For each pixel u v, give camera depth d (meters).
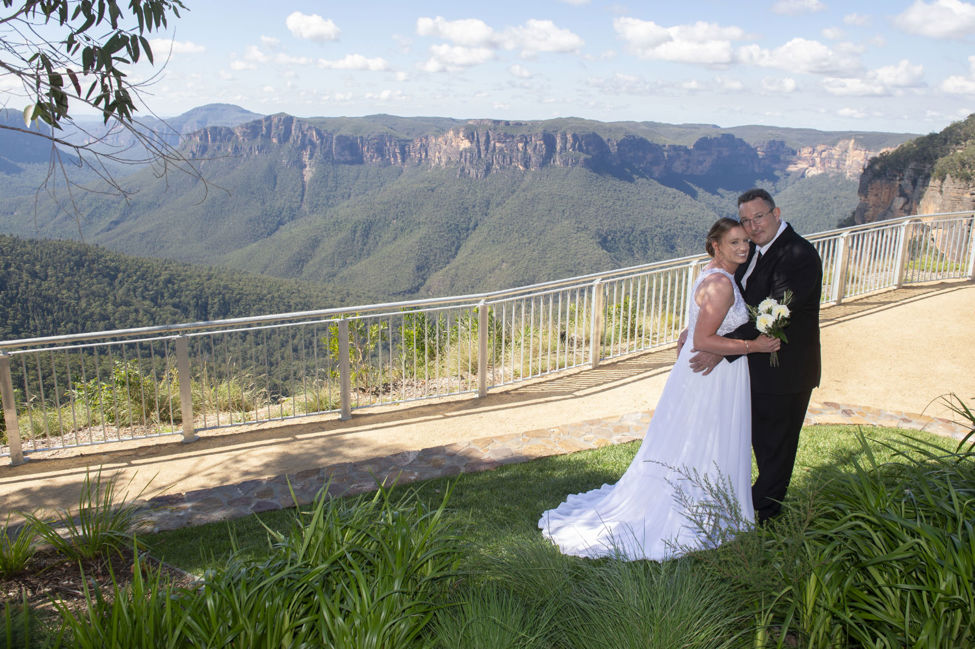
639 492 3.81
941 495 2.98
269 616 2.43
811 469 4.42
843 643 2.52
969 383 6.99
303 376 6.91
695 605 2.62
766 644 2.58
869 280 11.14
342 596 2.77
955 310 9.81
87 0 3.46
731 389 3.56
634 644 2.48
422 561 2.86
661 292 9.09
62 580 3.60
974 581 2.40
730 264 3.41
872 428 5.62
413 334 7.43
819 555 2.68
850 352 8.06
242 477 5.32
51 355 5.83
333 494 4.77
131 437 6.30
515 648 2.55
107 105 3.47
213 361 6.45
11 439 5.70
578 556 3.47
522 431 6.23
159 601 2.54
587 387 7.57
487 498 4.54
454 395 7.45
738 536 3.00
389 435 6.26
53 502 4.94
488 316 7.50
